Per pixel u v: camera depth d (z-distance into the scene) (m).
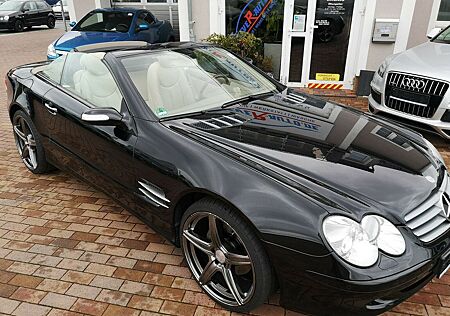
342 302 1.74
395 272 1.69
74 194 3.45
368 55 6.31
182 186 2.17
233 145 2.25
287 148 2.25
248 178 1.98
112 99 2.76
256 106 2.82
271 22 6.84
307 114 2.76
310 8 6.56
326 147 2.29
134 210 2.67
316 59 6.89
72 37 7.37
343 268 1.69
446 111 3.99
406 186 2.02
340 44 6.68
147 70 2.84
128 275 2.44
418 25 6.71
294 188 1.90
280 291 1.92
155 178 2.35
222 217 2.01
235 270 2.12
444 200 2.11
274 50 7.02
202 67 3.12
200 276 2.26
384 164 2.18
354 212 1.80
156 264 2.54
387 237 1.77
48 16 19.77
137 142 2.47
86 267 2.52
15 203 3.30
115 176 2.72
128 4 12.28
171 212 2.31
